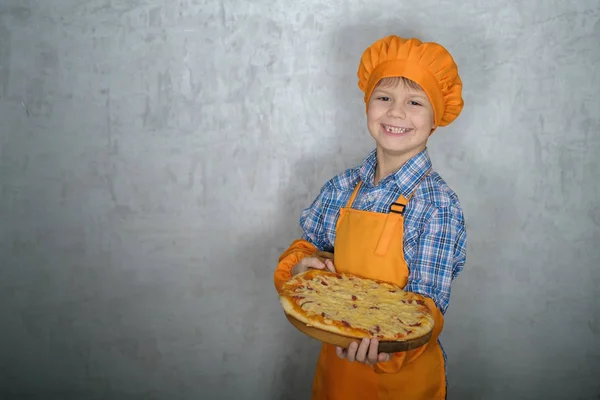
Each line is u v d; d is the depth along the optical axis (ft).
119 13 6.02
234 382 6.61
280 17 6.11
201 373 6.60
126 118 6.16
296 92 6.22
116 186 6.26
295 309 3.89
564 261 6.38
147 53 6.08
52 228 6.27
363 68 4.93
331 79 6.20
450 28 6.11
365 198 4.74
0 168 6.15
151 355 6.53
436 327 4.11
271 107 6.22
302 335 6.55
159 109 6.17
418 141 4.59
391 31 6.13
